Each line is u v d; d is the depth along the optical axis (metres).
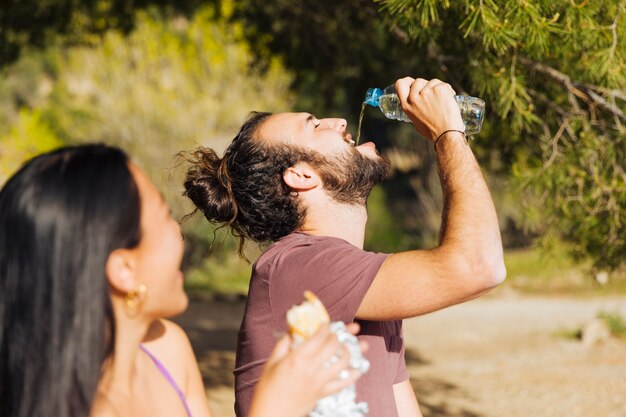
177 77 16.48
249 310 2.18
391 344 2.21
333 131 2.35
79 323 1.33
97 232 1.35
